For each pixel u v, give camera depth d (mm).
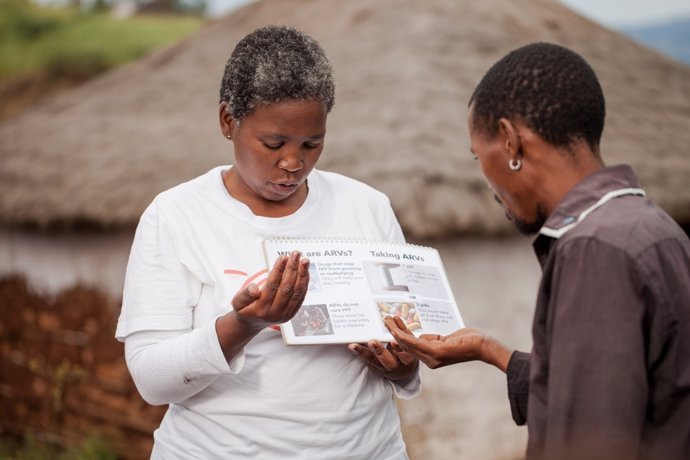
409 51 6809
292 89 1909
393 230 2264
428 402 5180
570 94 1686
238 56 1980
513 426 5344
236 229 2045
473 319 5344
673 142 6738
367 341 1965
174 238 2021
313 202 2141
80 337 6719
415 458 5094
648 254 1575
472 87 6344
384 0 8102
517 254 5516
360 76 6719
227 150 6469
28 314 7141
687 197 6004
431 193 5051
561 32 8250
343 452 2023
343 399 2033
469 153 5473
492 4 8047
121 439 6359
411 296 2082
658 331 1573
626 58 8352
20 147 8109
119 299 6500
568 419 1550
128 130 7668
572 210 1679
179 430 2057
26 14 19875
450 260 5297
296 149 1962
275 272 1739
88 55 19297
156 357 1926
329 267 2039
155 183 6250
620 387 1526
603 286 1567
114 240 6570
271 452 1987
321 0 9094
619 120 6875
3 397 7266
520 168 1742
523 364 1880
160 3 21125
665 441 1616
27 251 7234
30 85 19109
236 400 1990
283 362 1993
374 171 5180
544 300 1684
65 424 6762
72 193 6641
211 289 2018
